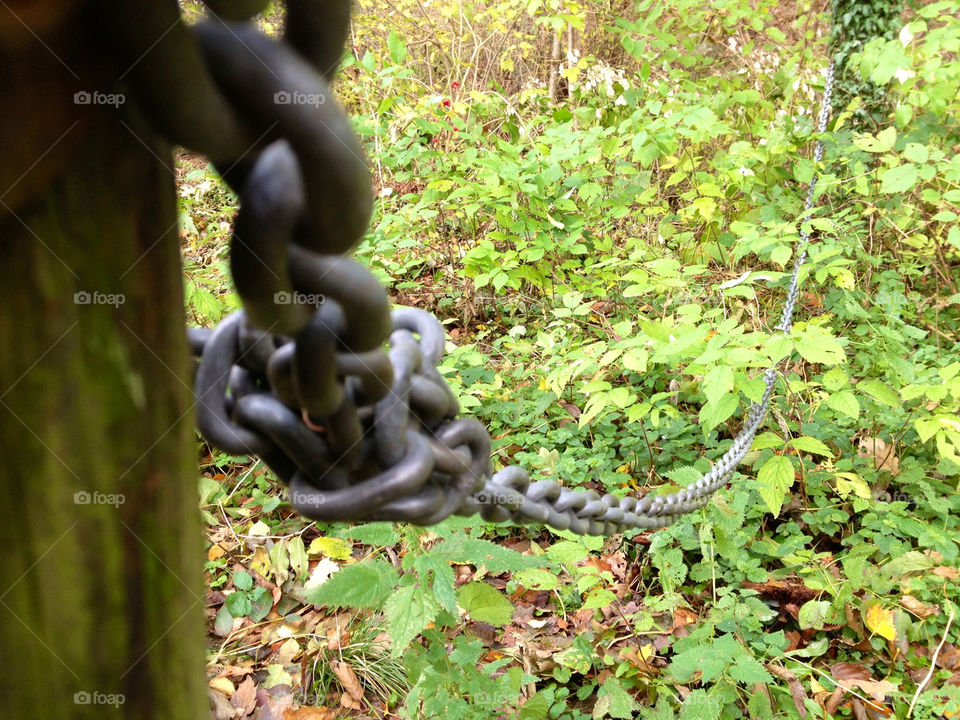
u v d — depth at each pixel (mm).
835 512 3396
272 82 416
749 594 3105
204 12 416
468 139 4879
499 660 2693
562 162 4574
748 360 2668
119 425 444
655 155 4039
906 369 3404
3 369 399
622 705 2297
